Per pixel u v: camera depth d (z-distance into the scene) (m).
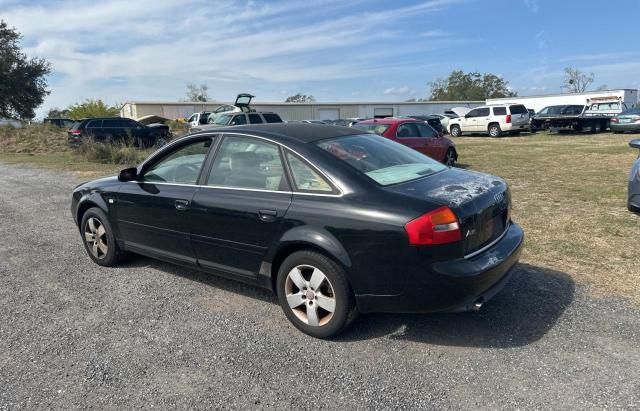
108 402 2.71
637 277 4.19
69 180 11.75
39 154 20.05
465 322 3.51
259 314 3.79
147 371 3.01
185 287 4.37
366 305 3.15
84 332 3.55
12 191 10.26
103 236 4.96
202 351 3.24
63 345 3.36
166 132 22.16
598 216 6.38
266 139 3.66
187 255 4.11
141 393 2.78
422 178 3.50
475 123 25.33
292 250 3.45
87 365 3.09
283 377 2.91
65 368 3.07
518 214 6.66
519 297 3.87
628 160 12.80
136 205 4.41
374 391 2.73
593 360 2.95
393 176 3.43
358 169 3.36
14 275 4.80
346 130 4.16
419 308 3.02
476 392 2.69
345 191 3.20
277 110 45.69
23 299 4.18
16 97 42.25
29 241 6.04
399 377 2.87
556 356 3.01
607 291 3.92
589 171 10.91
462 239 2.97
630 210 6.56
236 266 3.76
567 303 3.73
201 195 3.87
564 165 12.16
